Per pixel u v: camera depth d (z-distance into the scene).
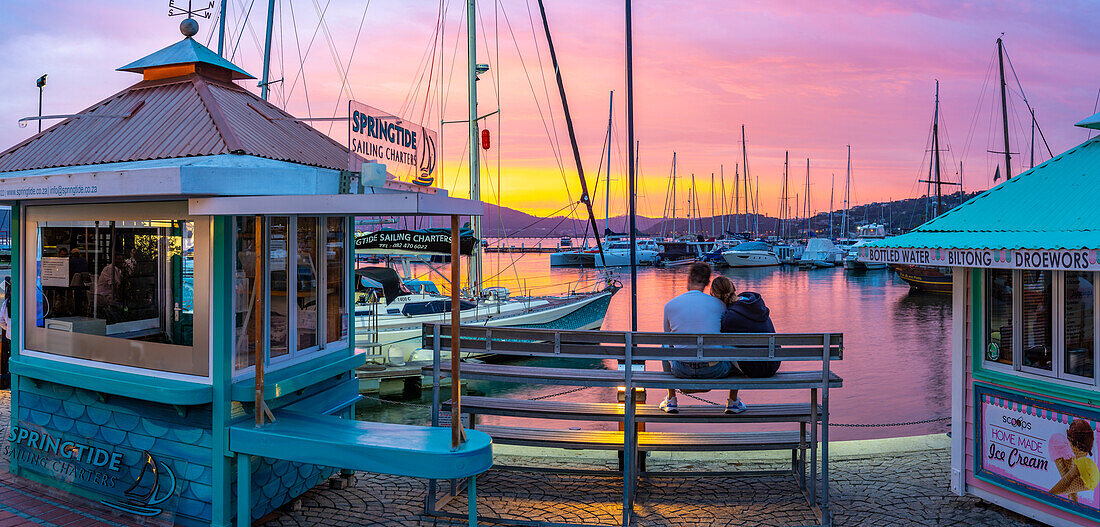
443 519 5.30
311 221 5.50
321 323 5.64
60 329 5.50
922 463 6.46
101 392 5.17
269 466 5.19
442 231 16.05
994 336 5.36
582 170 19.11
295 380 5.06
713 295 5.73
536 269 79.88
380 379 15.95
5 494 5.59
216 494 4.82
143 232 5.03
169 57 5.93
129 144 5.27
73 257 5.39
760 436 5.76
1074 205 4.86
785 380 5.06
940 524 5.14
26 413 5.76
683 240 96.25
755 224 104.50
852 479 6.09
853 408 15.59
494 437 5.48
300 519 5.27
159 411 5.05
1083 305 4.75
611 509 5.46
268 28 23.84
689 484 6.00
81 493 5.46
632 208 9.98
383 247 15.70
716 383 5.05
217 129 5.12
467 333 5.32
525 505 5.54
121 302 5.17
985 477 5.39
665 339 5.03
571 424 12.54
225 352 4.75
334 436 4.56
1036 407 5.01
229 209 4.48
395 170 5.30
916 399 16.45
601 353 5.12
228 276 4.75
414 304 18.89
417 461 4.23
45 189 5.00
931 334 28.92
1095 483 4.66
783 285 57.94
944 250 4.94
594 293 24.81
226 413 4.78
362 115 4.91
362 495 5.76
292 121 6.02
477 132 23.86
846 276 69.00
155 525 5.06
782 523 5.18
